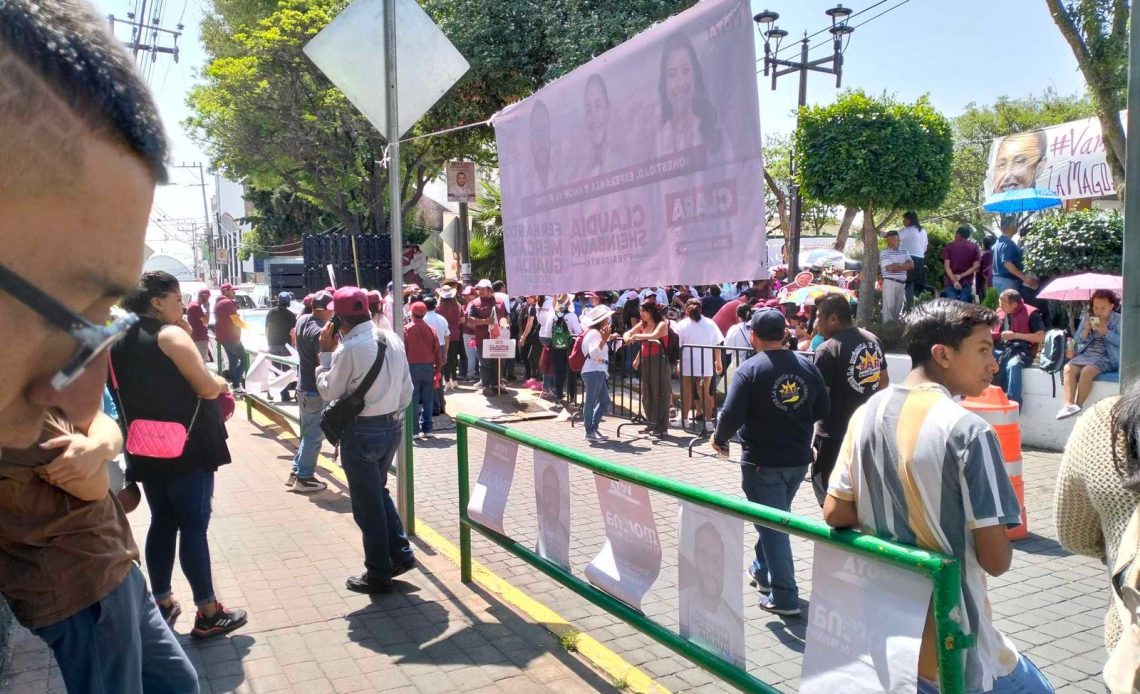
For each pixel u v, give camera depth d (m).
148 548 4.36
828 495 2.62
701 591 3.31
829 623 2.59
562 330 12.52
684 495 3.32
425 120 18.47
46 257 0.79
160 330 4.07
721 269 3.27
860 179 10.52
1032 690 2.52
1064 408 8.33
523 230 4.84
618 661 4.12
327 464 8.49
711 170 3.28
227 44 24.11
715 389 10.34
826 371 5.23
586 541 6.26
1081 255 10.00
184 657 2.89
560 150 4.36
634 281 3.86
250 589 5.07
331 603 4.86
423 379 10.59
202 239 64.81
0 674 3.82
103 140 0.80
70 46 0.77
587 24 15.51
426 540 6.09
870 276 11.75
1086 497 2.30
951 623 2.20
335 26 5.57
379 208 23.72
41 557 2.41
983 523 2.28
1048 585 5.23
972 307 2.59
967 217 28.08
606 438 10.40
